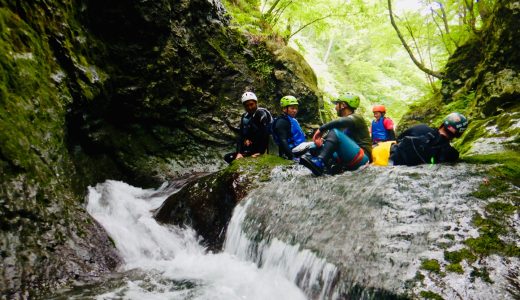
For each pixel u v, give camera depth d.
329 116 11.24
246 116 5.75
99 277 3.45
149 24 6.48
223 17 8.94
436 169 3.68
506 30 6.72
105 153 5.97
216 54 8.19
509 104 6.35
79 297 2.97
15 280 2.91
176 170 6.87
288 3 10.31
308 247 3.29
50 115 4.19
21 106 3.75
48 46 4.66
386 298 2.46
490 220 2.82
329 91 17.17
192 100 7.55
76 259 3.46
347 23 11.33
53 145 4.10
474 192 3.17
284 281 3.33
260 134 5.62
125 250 4.14
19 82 3.86
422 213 3.07
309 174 4.52
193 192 5.05
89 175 5.45
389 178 3.65
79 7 5.52
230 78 8.42
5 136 3.38
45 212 3.47
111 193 5.52
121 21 6.21
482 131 5.80
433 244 2.72
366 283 2.63
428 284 2.41
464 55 9.40
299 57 10.59
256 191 4.45
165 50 6.91
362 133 4.49
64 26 5.00
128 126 6.55
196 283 3.44
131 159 6.36
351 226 3.24
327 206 3.67
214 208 4.72
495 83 6.66
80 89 5.01
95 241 3.82
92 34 5.88
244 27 9.62
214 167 7.41
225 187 4.73
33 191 3.45
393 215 3.13
